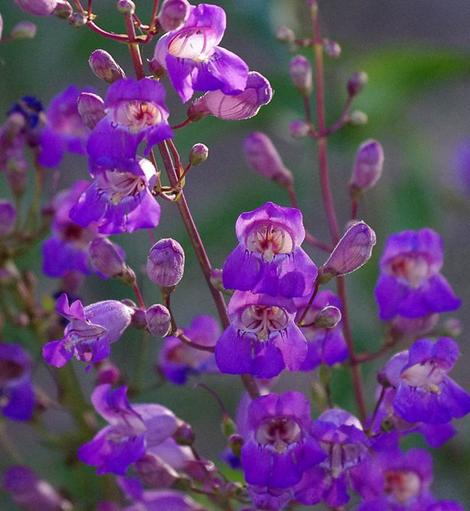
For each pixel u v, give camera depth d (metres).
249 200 0.74
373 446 0.60
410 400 0.59
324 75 0.74
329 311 0.58
